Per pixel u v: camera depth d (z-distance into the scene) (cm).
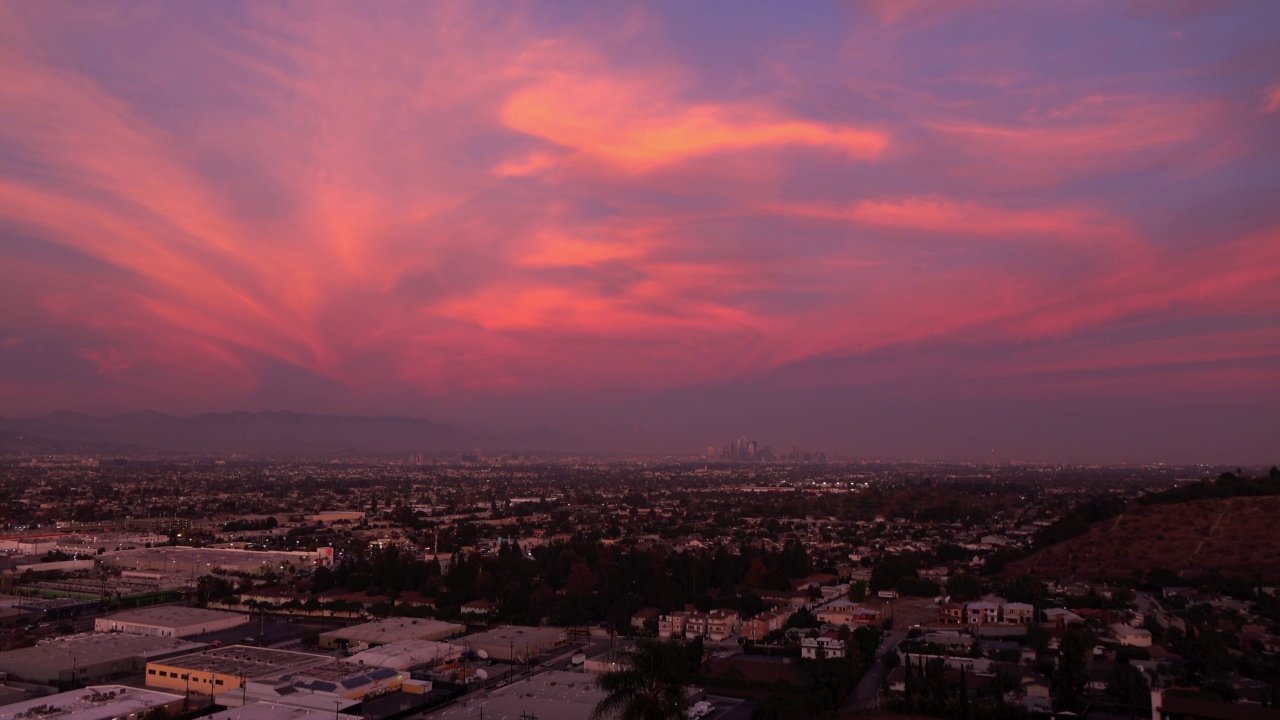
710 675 15050
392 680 14425
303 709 12412
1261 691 12044
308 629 19975
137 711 12494
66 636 17925
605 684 7894
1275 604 18300
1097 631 17475
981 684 13612
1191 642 14825
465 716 12475
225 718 11975
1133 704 12375
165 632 18700
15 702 13412
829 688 13400
